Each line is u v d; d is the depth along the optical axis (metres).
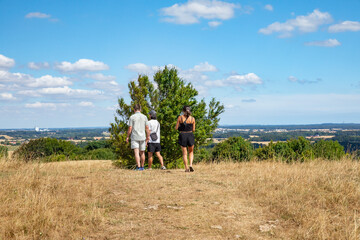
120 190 6.58
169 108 15.26
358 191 6.41
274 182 7.61
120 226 4.61
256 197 6.30
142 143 9.83
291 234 4.59
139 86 16.80
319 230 4.60
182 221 4.86
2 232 4.22
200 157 18.09
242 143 24.72
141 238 4.21
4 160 9.79
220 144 25.56
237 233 4.52
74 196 6.03
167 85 16.62
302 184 7.18
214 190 6.74
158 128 10.09
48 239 4.14
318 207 5.75
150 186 6.94
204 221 4.90
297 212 5.38
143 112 15.65
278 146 21.88
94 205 5.45
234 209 5.51
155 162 15.60
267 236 4.48
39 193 5.96
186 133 9.31
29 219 4.66
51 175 7.89
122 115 16.73
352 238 4.39
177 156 15.67
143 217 5.00
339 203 5.96
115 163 16.05
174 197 6.11
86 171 9.02
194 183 7.35
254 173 8.90
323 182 7.36
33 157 10.61
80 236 4.23
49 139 34.78
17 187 6.35
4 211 4.96
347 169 9.38
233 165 11.52
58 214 4.98
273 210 5.57
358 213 5.49
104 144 64.38
